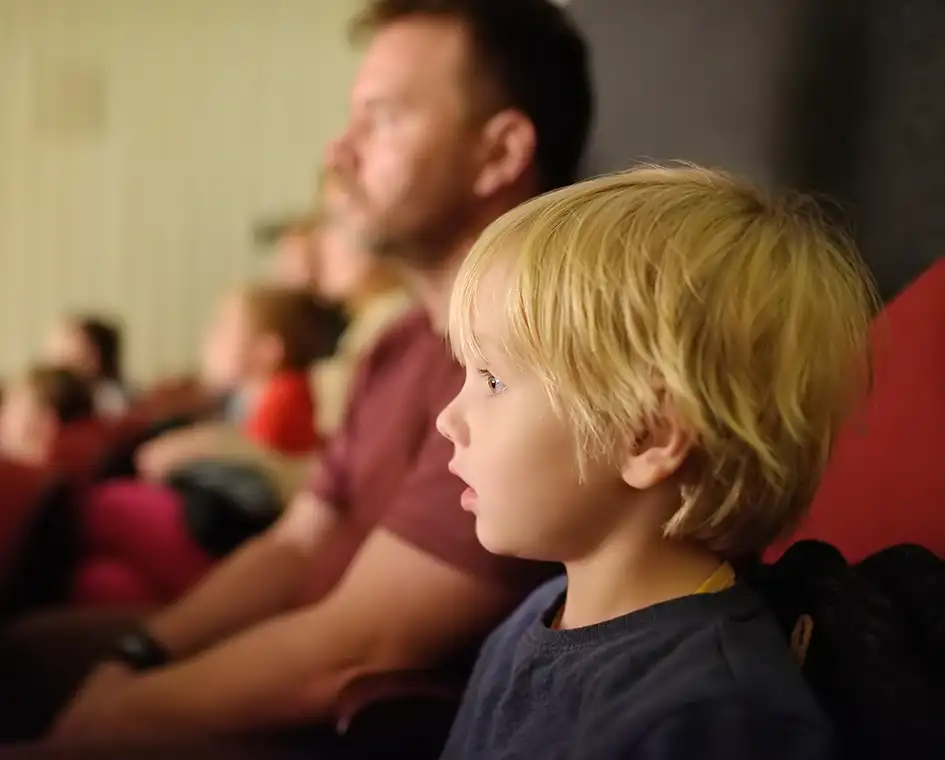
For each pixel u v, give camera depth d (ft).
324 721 2.48
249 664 2.53
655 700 1.41
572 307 1.56
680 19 3.29
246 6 9.82
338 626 2.44
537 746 1.58
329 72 9.88
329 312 6.90
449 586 2.35
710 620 1.52
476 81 2.85
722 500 1.57
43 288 9.91
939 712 1.46
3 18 9.69
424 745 2.33
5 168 9.78
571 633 1.64
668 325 1.51
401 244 2.94
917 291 2.03
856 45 2.57
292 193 10.03
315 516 3.43
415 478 2.48
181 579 4.76
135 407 7.66
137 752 2.15
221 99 9.93
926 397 1.90
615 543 1.64
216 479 4.91
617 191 1.69
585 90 3.14
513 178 2.90
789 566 1.75
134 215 9.97
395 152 2.88
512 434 1.64
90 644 3.52
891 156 2.45
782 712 1.36
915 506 1.83
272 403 5.96
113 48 9.82
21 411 6.40
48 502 4.54
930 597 1.57
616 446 1.57
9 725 3.39
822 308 1.60
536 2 3.02
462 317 1.71
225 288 9.98
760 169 2.89
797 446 1.57
